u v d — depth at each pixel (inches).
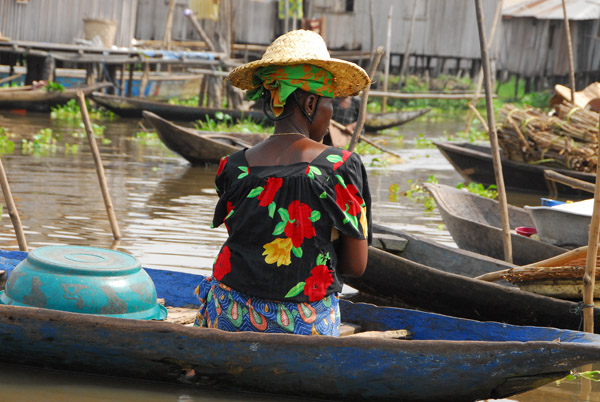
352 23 1406.3
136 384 178.1
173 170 577.6
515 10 1423.5
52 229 354.6
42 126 785.6
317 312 165.8
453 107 1397.6
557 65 1514.5
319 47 164.2
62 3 1009.5
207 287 176.7
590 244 217.9
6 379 176.9
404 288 257.6
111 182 503.8
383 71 1446.9
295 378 167.9
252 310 164.9
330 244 164.1
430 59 1454.2
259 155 166.6
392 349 162.6
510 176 569.3
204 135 629.6
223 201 168.9
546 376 160.1
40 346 177.2
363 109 341.4
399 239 303.6
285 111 166.6
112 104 876.6
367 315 209.9
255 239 162.9
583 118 534.9
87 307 182.2
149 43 1210.6
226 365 168.9
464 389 164.7
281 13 1050.1
